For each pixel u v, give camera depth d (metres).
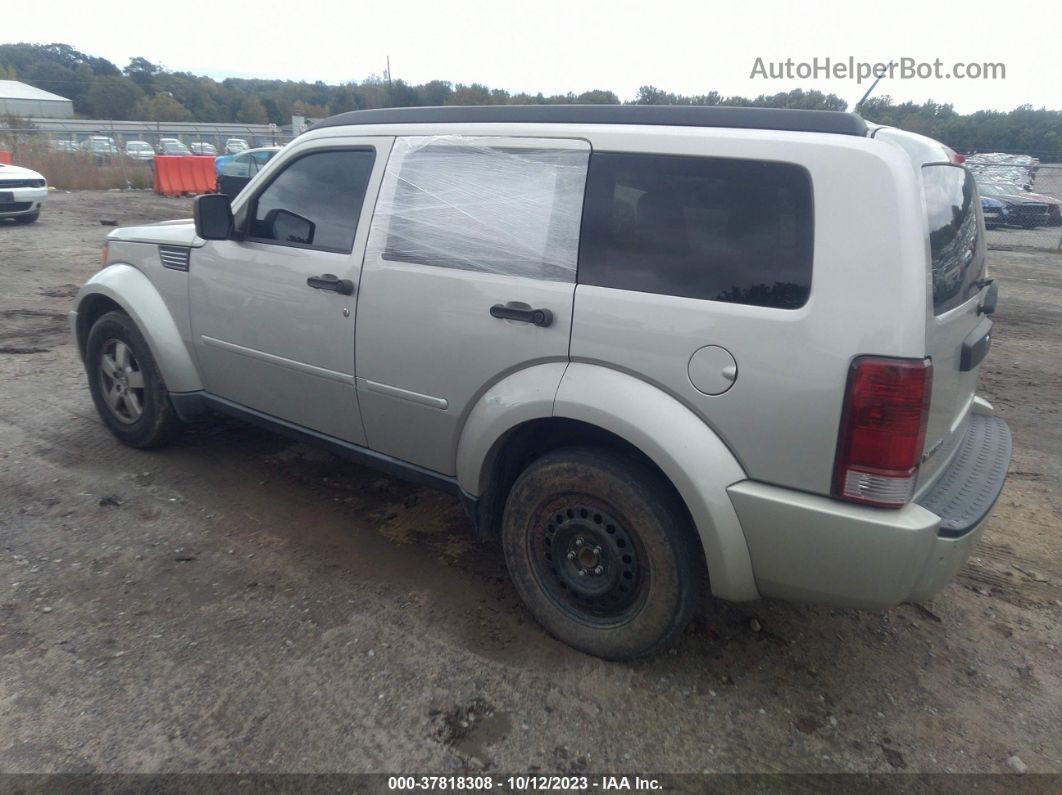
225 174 19.06
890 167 2.24
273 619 3.05
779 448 2.38
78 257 11.03
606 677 2.81
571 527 2.85
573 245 2.75
